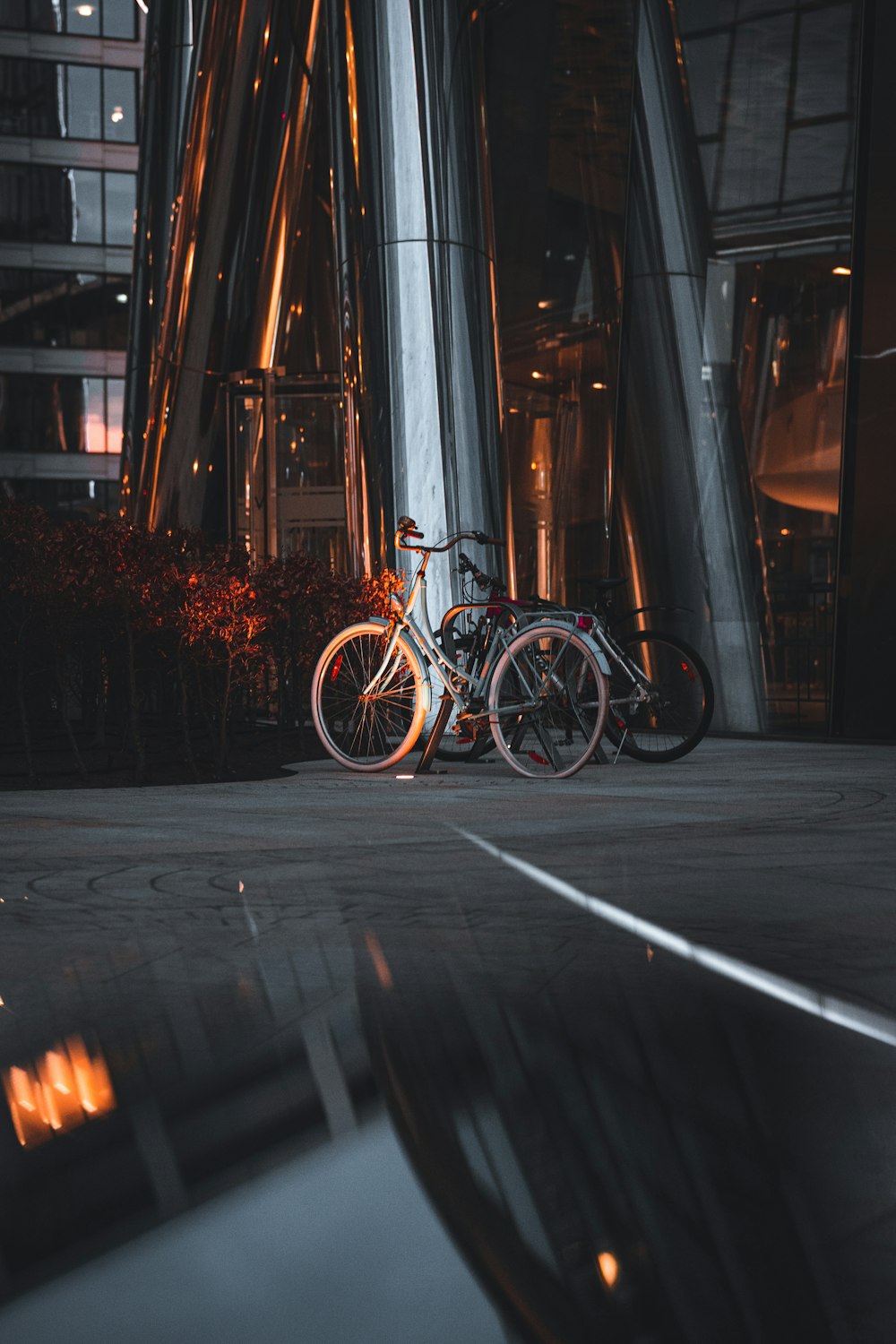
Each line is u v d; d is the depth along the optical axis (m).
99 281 46.97
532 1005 2.13
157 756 7.55
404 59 9.51
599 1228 1.29
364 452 9.55
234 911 2.95
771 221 10.15
